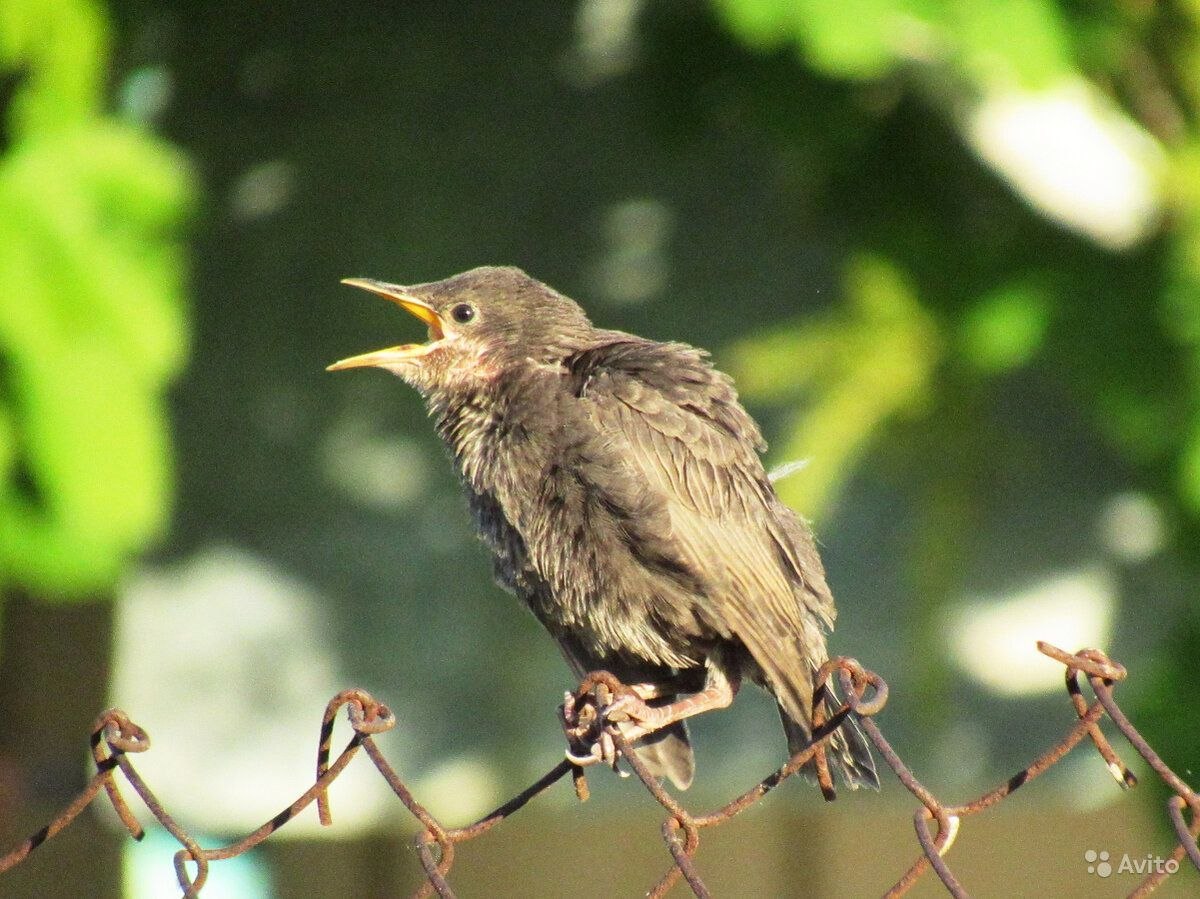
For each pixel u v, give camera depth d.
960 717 13.29
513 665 13.41
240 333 12.99
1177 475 10.55
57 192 7.70
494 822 5.02
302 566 13.38
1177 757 10.38
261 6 12.48
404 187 13.16
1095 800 13.25
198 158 12.50
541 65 13.15
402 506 13.43
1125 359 10.80
